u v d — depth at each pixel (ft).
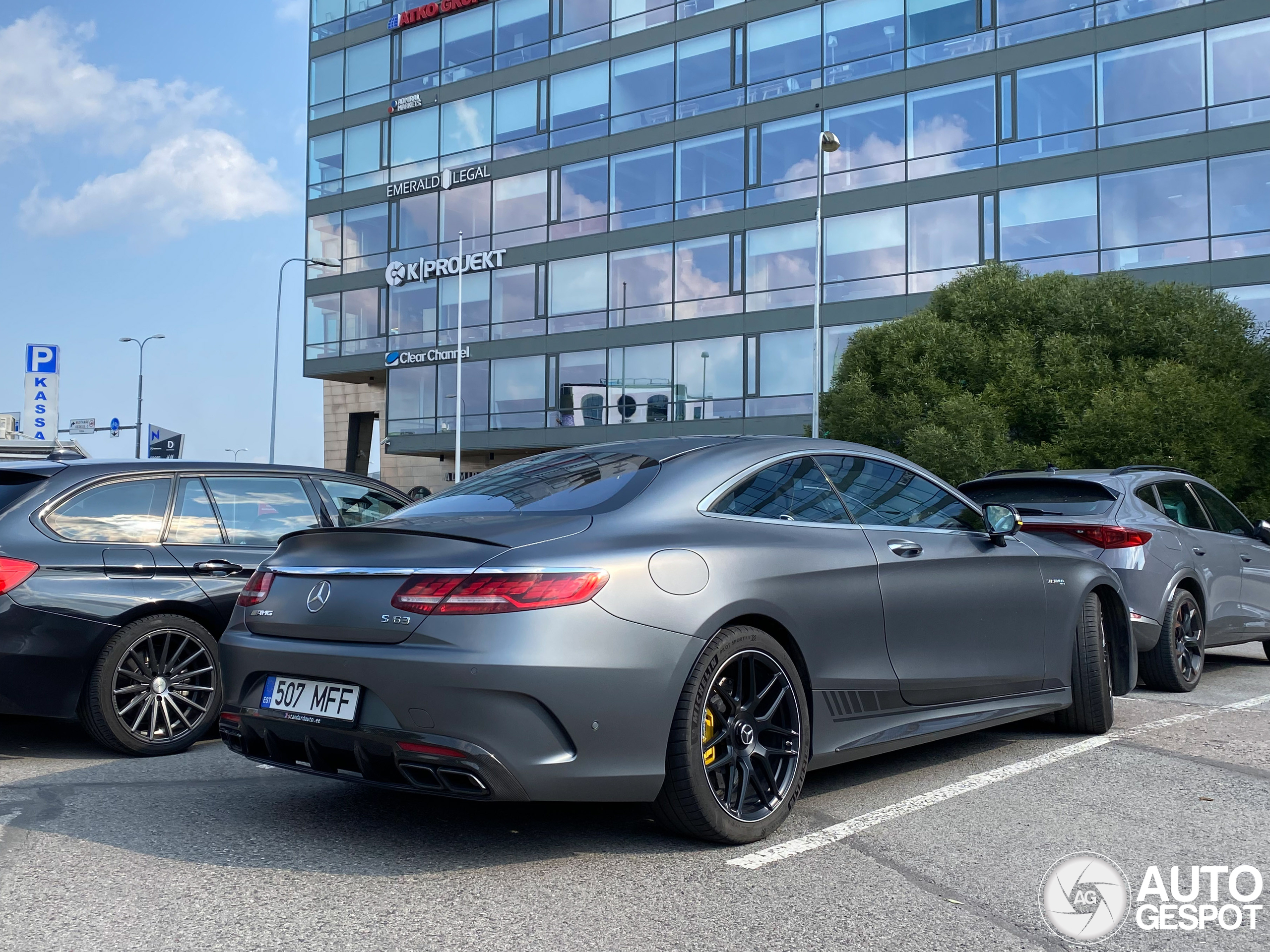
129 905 10.07
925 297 84.33
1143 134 75.72
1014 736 18.12
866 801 13.84
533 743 10.64
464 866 11.28
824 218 89.40
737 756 12.03
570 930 9.46
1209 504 26.86
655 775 11.21
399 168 116.98
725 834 11.71
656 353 98.43
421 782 10.98
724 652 11.78
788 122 92.02
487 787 10.54
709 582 11.89
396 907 10.04
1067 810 13.39
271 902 10.16
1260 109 71.31
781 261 91.86
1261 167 71.05
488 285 109.50
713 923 9.64
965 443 57.93
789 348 91.15
